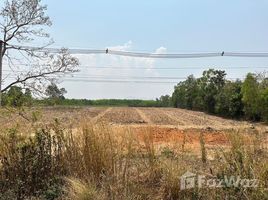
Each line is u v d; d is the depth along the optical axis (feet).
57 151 34.81
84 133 34.91
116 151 34.58
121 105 410.72
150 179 33.30
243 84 177.58
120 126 36.88
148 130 36.60
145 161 34.88
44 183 33.09
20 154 33.71
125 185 31.96
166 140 63.21
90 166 33.99
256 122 168.76
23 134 34.73
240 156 31.68
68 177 33.19
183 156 38.01
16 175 33.35
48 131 34.94
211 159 39.60
